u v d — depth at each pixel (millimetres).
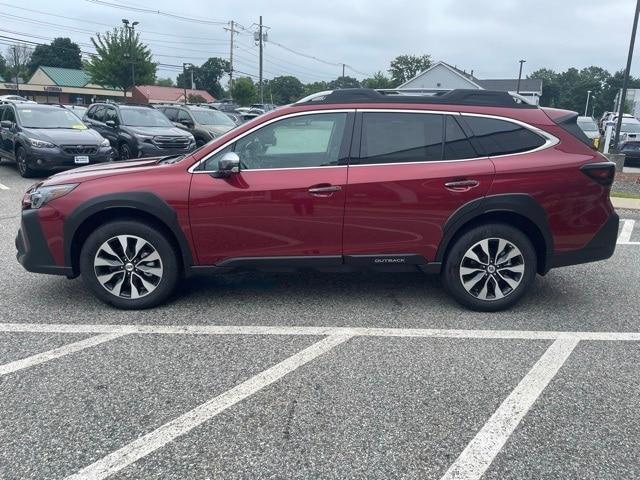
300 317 4594
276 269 4598
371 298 5062
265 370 3682
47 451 2830
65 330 4270
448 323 4508
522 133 4559
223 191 4398
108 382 3500
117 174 4543
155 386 3459
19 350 3922
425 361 3836
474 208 4434
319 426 3066
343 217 4449
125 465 2736
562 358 3910
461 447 2902
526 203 4430
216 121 17672
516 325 4488
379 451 2861
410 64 85438
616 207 10328
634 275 5902
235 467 2732
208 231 4465
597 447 2914
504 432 3033
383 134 4512
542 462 2793
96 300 4918
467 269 4633
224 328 4352
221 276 5645
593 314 4758
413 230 4496
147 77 44906
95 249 4531
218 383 3506
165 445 2891
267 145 4500
